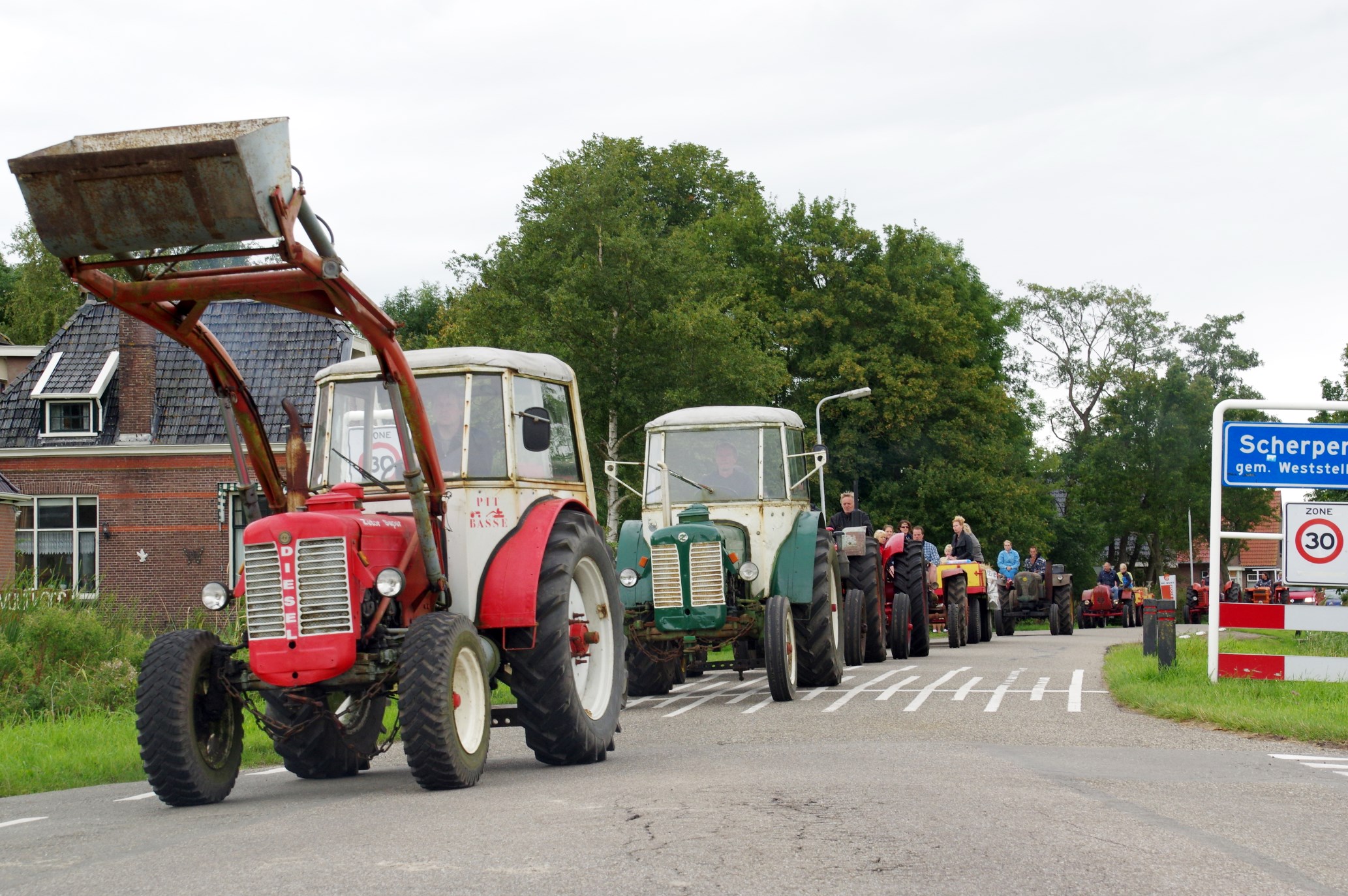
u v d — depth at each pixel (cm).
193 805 712
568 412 962
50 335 4922
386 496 841
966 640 2323
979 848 505
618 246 3250
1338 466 1237
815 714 1138
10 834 625
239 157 628
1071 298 6419
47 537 3136
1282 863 492
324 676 707
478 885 443
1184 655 1603
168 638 720
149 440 3119
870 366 4559
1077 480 6325
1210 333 6356
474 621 814
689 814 580
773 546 1425
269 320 3275
